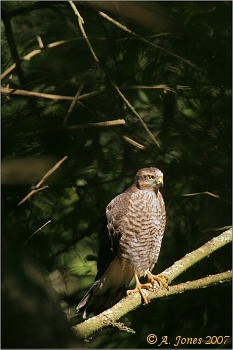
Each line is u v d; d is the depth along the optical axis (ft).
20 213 31.76
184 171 35.60
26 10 34.83
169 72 35.88
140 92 35.37
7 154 31.96
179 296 33.88
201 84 35.40
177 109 36.99
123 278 32.53
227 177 35.78
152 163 35.96
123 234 32.01
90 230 35.58
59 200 35.27
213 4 33.04
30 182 31.09
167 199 36.17
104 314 24.29
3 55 37.06
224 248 35.42
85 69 35.29
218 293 34.40
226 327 33.81
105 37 34.42
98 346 33.53
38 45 36.32
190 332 33.63
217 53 34.24
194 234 35.65
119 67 34.71
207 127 36.22
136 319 33.68
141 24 33.96
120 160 36.09
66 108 34.78
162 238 35.27
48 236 34.60
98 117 34.86
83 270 35.47
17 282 13.98
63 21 36.50
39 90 35.50
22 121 32.37
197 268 34.78
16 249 14.85
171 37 34.30
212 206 35.96
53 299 14.49
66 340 13.94
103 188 36.24
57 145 33.09
